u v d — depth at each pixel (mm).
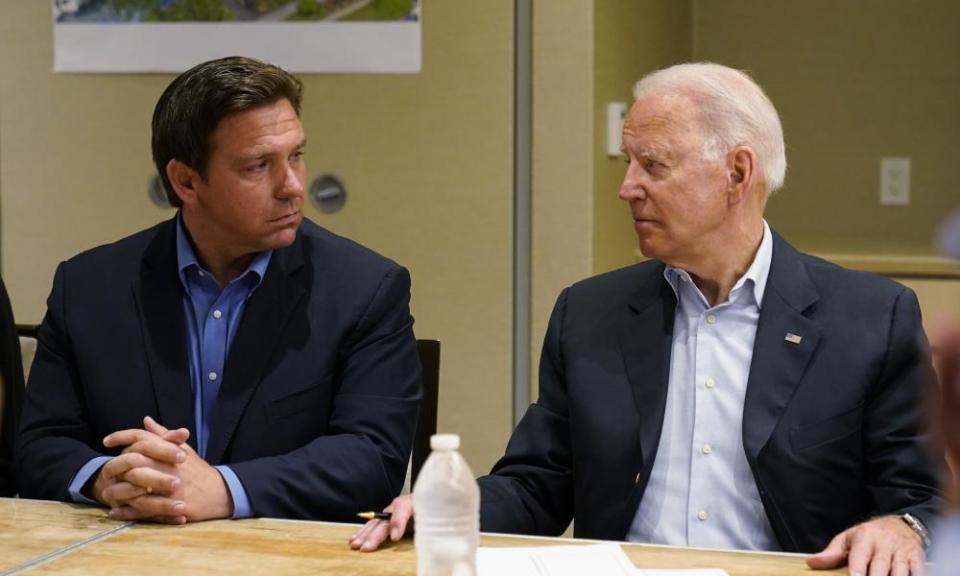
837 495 1842
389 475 2018
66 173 3307
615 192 3396
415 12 3143
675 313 1974
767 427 1840
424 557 1294
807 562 1519
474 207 3180
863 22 4020
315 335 2076
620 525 1920
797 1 4062
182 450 1802
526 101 3125
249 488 1809
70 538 1666
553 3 3064
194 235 2080
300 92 2055
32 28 3273
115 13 3229
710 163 1861
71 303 2133
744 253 1912
